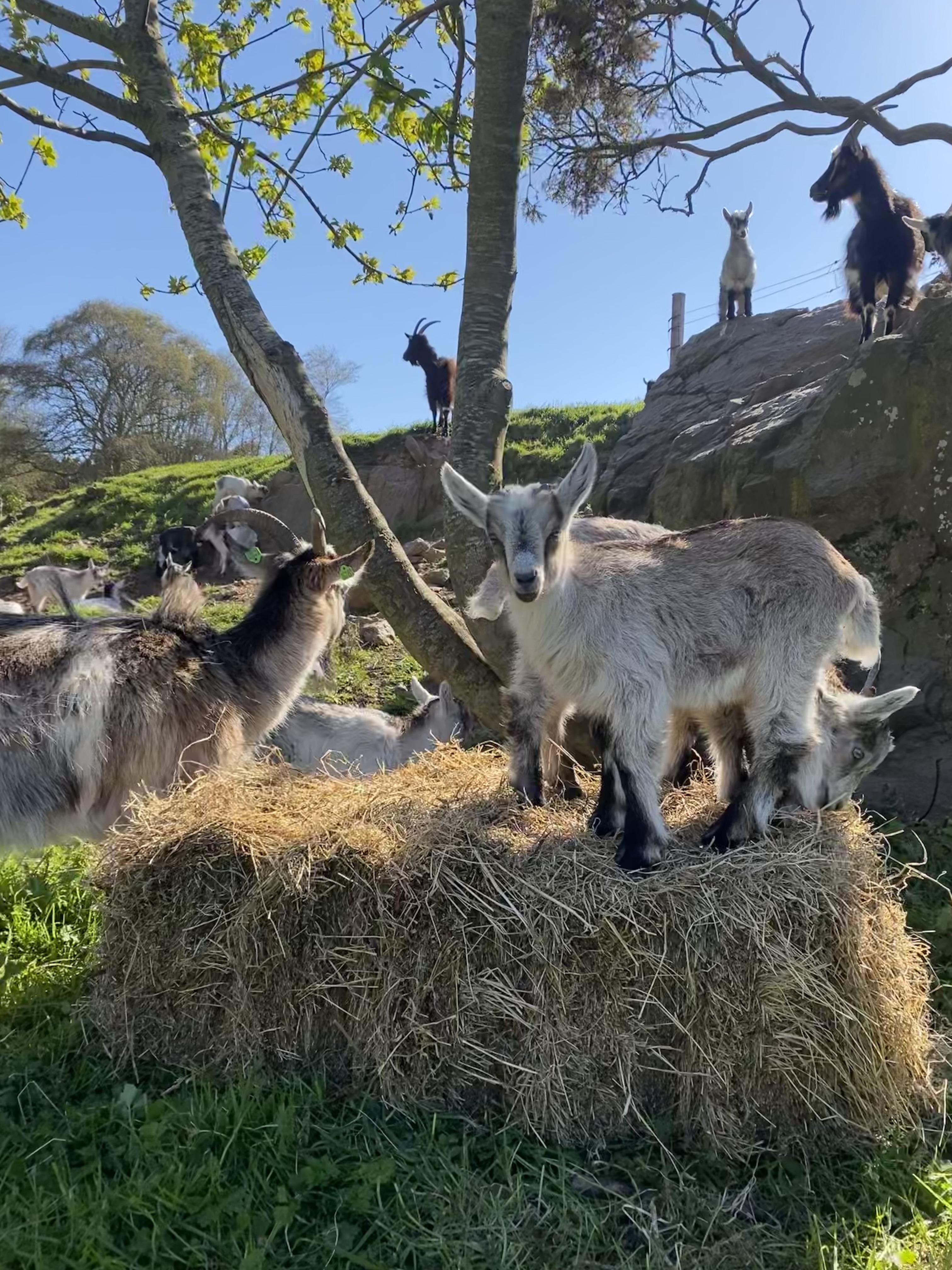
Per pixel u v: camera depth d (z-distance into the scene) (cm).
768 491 214
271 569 154
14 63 203
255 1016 106
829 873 105
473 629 160
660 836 109
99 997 112
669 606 114
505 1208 86
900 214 286
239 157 254
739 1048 100
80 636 132
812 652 116
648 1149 99
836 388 205
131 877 109
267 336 180
